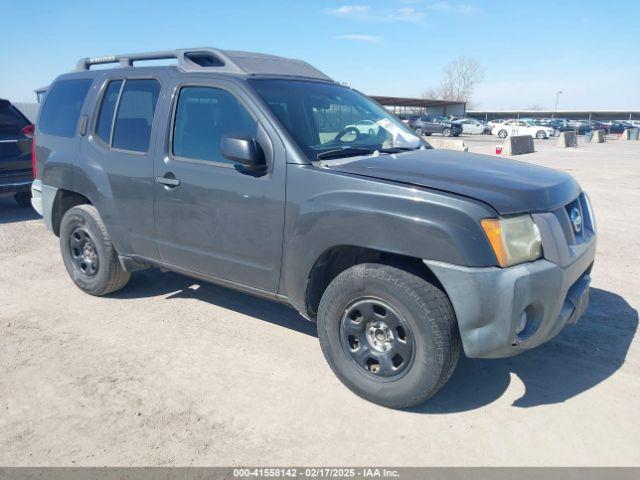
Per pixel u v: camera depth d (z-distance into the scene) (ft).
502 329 9.20
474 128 155.02
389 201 9.61
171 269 13.94
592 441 9.57
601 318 14.85
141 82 14.15
